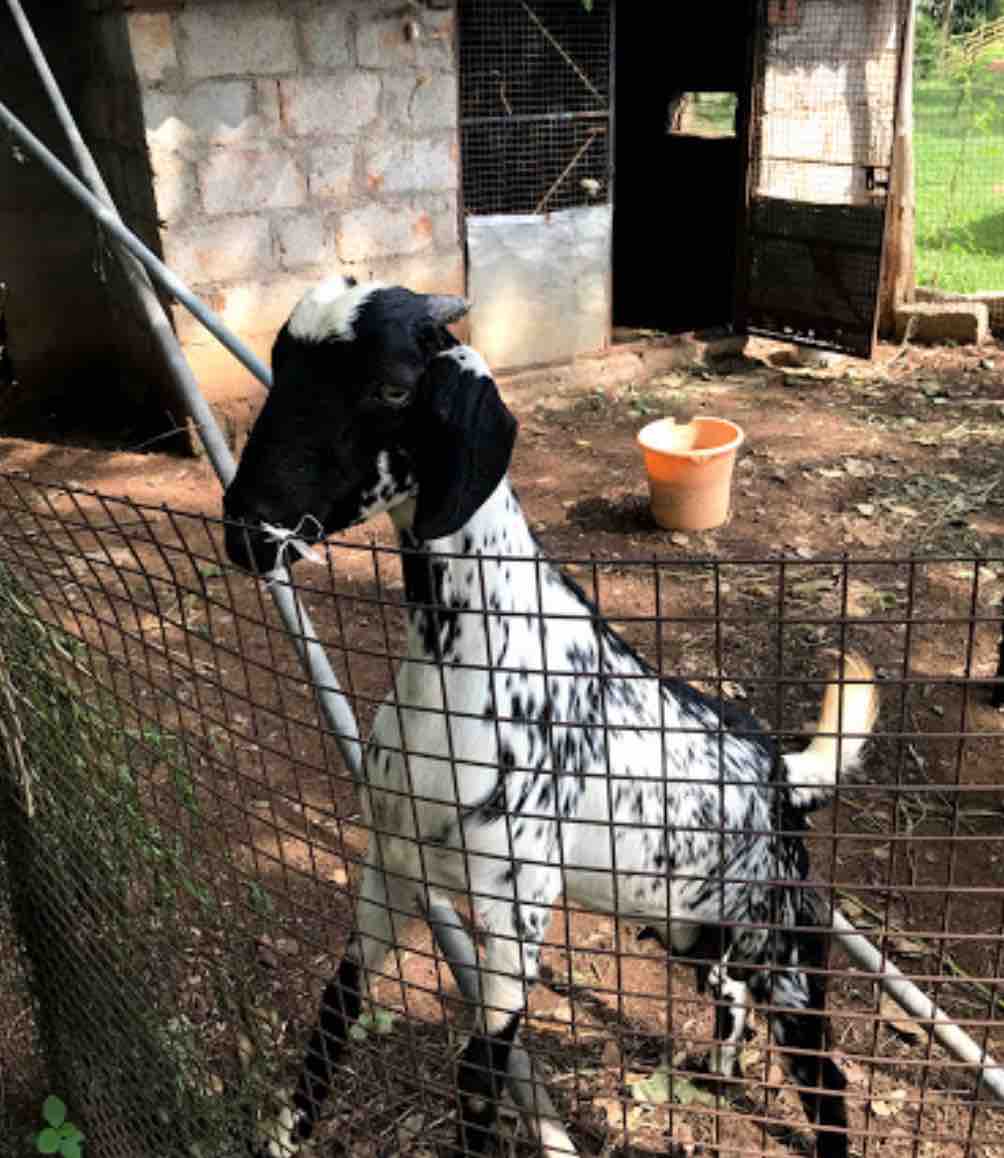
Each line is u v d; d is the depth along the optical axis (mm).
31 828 2387
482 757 2035
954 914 3195
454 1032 2541
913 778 3756
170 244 6133
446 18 6527
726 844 2324
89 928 2277
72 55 6641
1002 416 6980
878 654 4445
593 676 1562
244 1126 2129
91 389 7395
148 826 2043
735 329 8328
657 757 2240
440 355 1836
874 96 7801
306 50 6180
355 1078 2262
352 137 6457
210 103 6012
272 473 1848
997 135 12109
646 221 10094
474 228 7066
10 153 6719
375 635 4566
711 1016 2863
